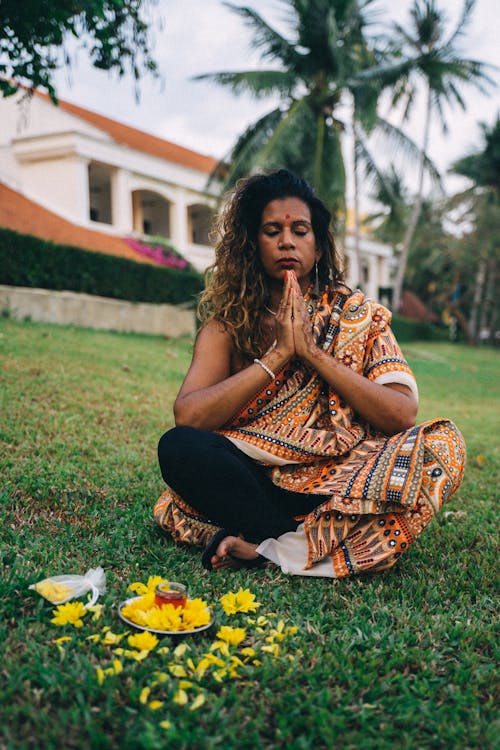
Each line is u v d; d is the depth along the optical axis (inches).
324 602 80.8
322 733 54.6
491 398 392.5
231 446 88.1
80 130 745.0
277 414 90.2
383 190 701.9
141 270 534.9
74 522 104.0
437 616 78.7
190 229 1018.1
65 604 72.7
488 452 206.5
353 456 88.7
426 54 668.7
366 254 1343.5
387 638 72.6
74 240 660.7
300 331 86.4
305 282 95.6
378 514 85.7
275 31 591.2
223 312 94.1
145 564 89.5
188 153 1018.7
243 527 87.4
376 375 89.9
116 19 168.7
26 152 746.2
